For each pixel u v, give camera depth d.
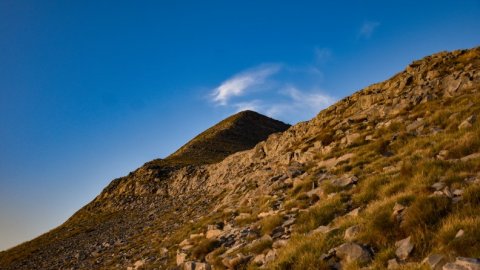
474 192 10.62
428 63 41.00
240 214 24.44
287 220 17.28
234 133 146.38
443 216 10.40
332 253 10.84
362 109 41.03
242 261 14.38
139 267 23.91
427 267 8.02
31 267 48.31
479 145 15.91
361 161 22.44
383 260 9.52
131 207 79.94
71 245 56.88
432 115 25.06
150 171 93.94
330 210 15.73
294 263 11.48
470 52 37.72
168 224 42.72
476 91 27.09
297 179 25.23
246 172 51.09
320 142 33.81
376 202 13.19
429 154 17.86
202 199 53.19
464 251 8.09
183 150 124.00
